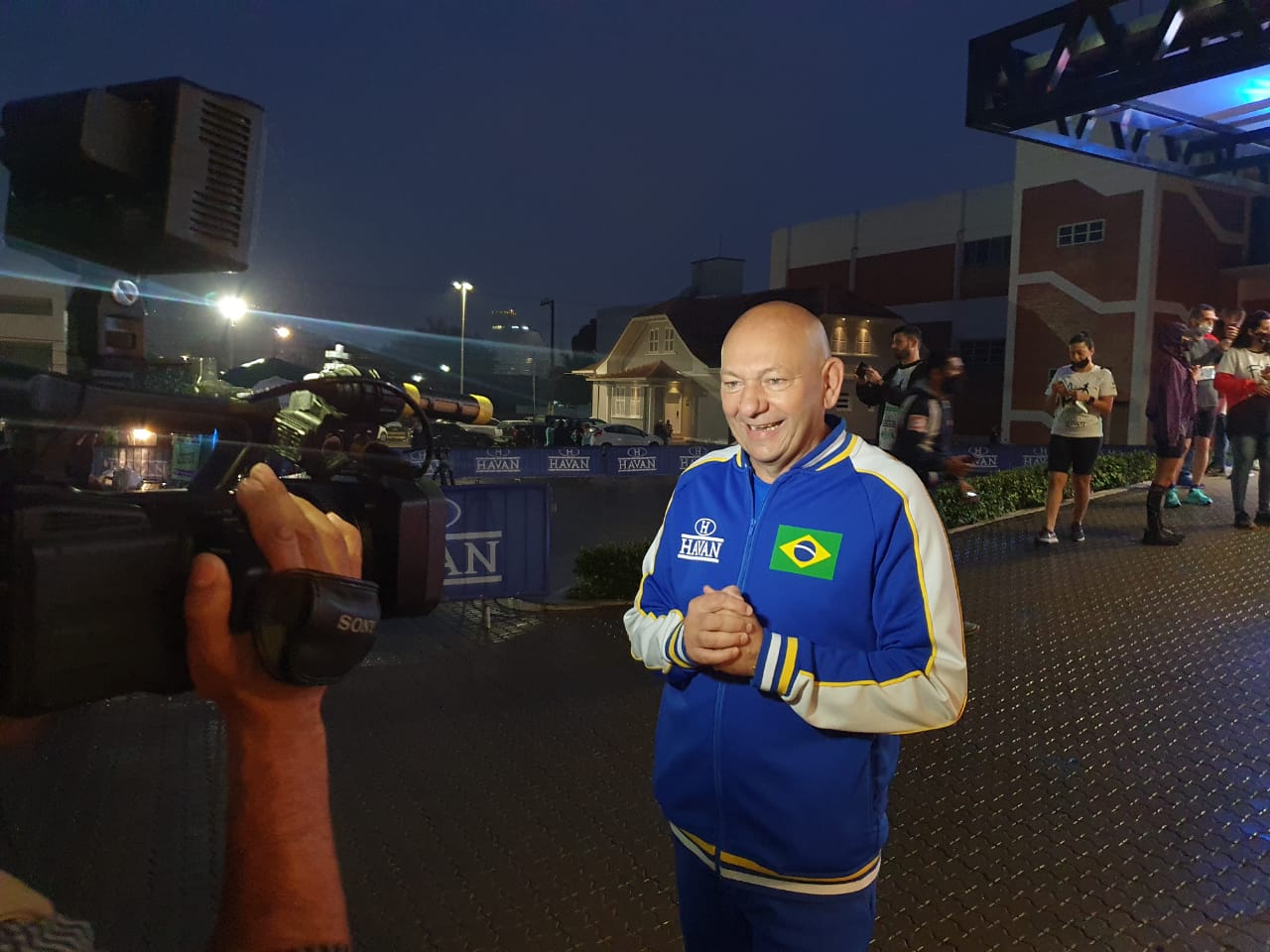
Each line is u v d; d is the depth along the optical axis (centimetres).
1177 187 2797
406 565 121
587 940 310
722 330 3941
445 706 532
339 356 200
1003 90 830
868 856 192
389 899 335
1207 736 466
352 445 144
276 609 84
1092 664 569
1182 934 307
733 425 202
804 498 196
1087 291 2956
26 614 75
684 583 213
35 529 76
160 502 95
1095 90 756
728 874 197
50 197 105
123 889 343
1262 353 875
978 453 1905
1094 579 750
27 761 452
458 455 1889
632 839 379
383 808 406
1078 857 357
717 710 197
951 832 377
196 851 371
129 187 102
